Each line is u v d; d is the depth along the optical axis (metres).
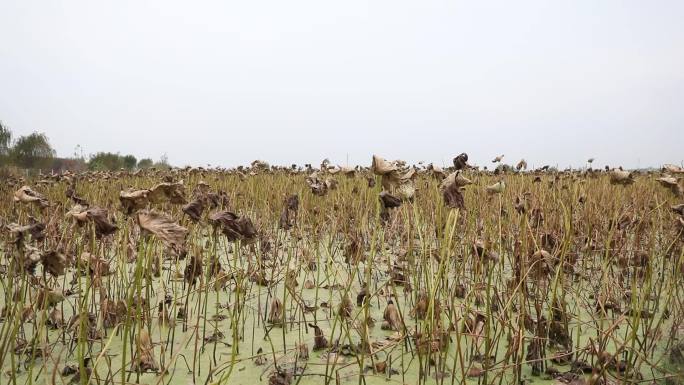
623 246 4.32
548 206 4.89
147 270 2.88
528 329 3.02
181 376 2.52
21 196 2.31
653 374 2.32
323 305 3.74
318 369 2.62
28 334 3.02
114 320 3.19
